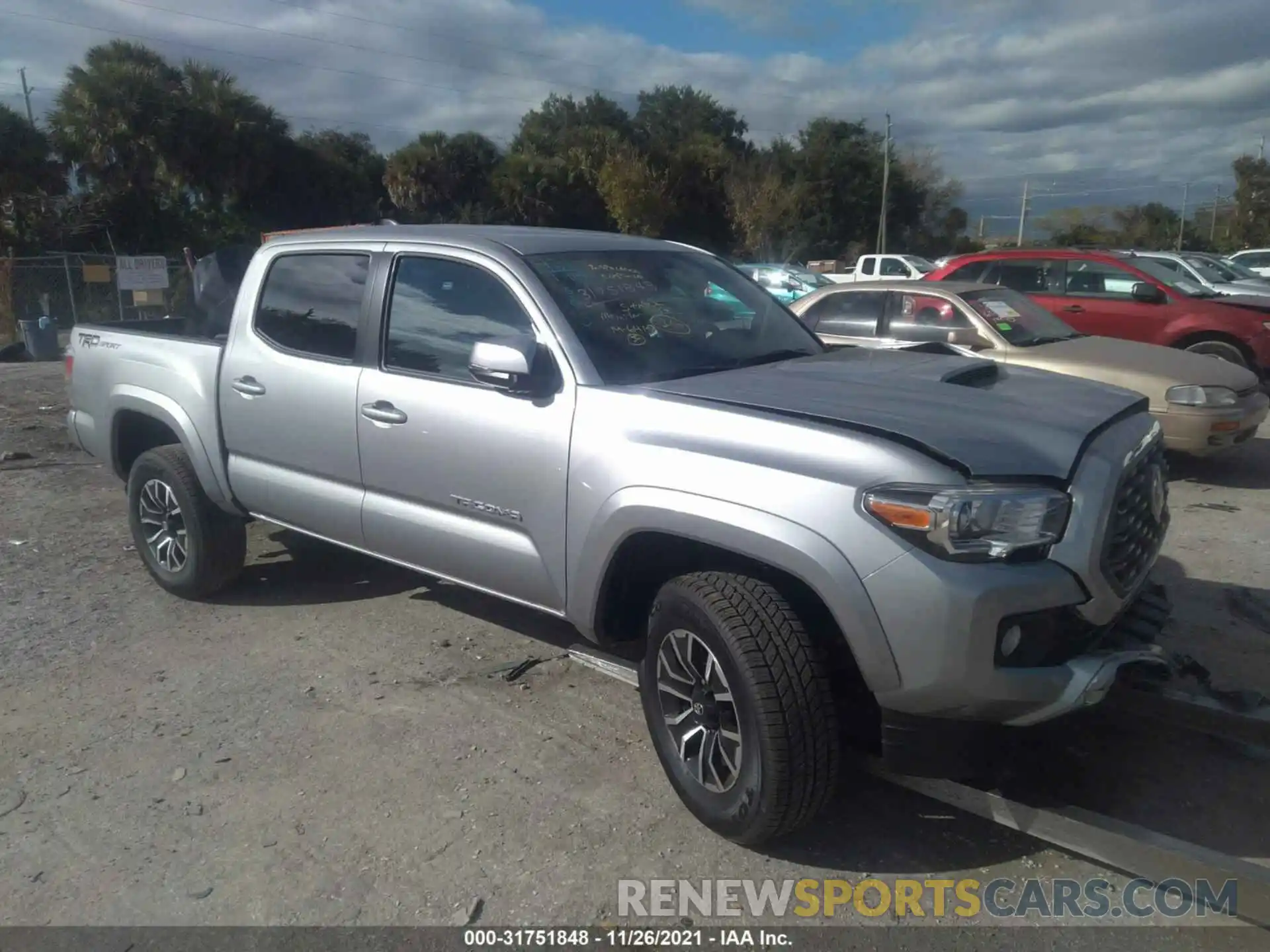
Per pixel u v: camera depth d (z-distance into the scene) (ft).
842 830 11.43
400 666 15.56
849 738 11.23
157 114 110.11
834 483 9.92
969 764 10.07
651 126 212.23
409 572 19.71
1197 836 11.18
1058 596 9.70
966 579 9.37
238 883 10.62
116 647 16.44
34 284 84.53
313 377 15.08
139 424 19.06
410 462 13.84
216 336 18.92
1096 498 10.07
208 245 116.78
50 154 109.70
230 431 16.57
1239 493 25.34
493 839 11.28
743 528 10.30
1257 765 12.45
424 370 13.89
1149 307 35.63
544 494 12.35
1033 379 13.07
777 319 15.47
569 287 13.29
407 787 12.28
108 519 23.90
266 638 16.70
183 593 18.26
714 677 10.86
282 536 21.98
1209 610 17.28
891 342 28.63
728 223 165.58
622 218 151.02
